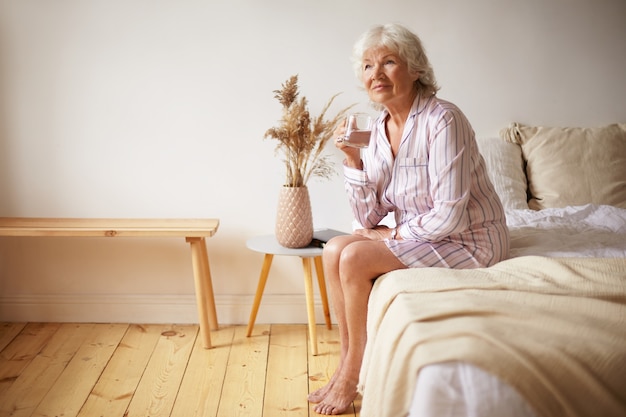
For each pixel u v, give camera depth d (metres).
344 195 3.65
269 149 3.61
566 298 1.82
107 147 3.60
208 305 3.62
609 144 3.42
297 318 3.74
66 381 2.92
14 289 3.71
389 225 3.00
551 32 3.56
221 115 3.58
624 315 1.74
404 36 2.46
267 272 3.47
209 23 3.51
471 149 2.46
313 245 3.32
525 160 3.50
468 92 3.60
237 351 3.31
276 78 3.55
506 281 1.97
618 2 3.54
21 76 3.54
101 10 3.49
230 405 2.72
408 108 2.54
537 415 1.52
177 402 2.74
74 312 3.71
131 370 3.05
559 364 1.56
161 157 3.61
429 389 1.57
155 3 3.50
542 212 3.11
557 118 3.62
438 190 2.39
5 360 3.14
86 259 3.69
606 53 3.58
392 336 1.79
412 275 2.11
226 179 3.64
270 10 3.51
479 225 2.49
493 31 3.55
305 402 2.76
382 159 2.61
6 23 3.50
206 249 3.59
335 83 3.56
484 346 1.58
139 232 3.24
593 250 2.53
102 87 3.55
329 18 3.52
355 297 2.47
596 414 1.54
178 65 3.54
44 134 3.59
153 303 3.71
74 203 3.65
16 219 3.51
